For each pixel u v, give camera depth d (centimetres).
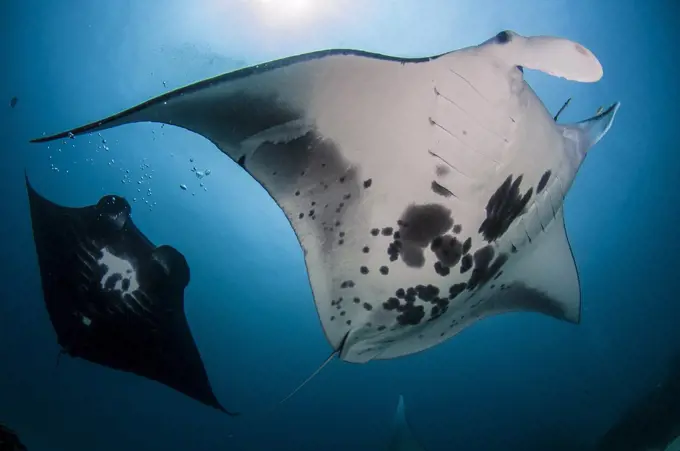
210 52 312
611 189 365
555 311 208
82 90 335
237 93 135
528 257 187
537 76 319
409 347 177
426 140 151
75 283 302
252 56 309
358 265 160
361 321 166
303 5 295
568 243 192
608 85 331
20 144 355
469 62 147
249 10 296
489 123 150
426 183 155
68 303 309
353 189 155
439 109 148
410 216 157
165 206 373
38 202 289
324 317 163
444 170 153
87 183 368
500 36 147
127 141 351
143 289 307
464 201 156
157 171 360
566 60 138
